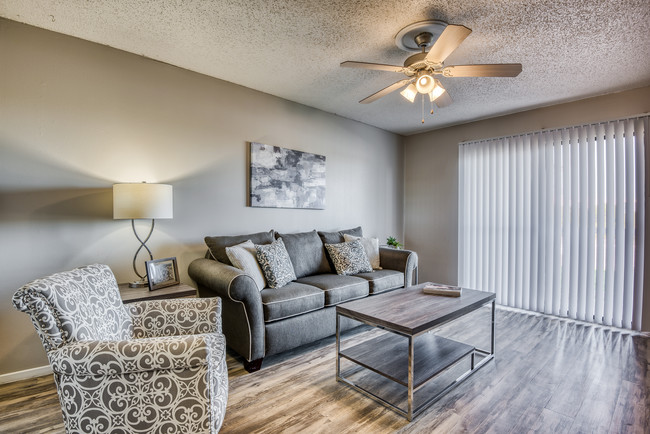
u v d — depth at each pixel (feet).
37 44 7.33
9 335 7.04
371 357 7.03
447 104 8.98
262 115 11.24
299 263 10.59
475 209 14.16
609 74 9.48
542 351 8.72
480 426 5.64
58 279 4.48
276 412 6.02
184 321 5.83
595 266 10.96
